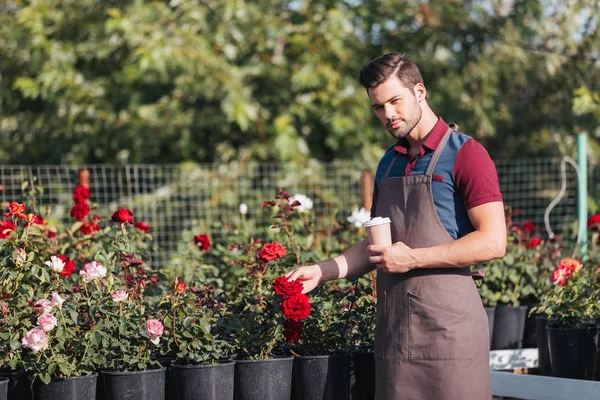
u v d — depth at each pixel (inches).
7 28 445.4
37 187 231.9
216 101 440.8
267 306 154.7
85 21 453.7
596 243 258.7
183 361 151.4
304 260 182.7
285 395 151.0
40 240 163.0
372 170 410.0
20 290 155.3
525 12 434.9
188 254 216.5
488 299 222.4
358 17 460.8
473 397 116.3
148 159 443.8
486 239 111.3
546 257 234.2
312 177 382.3
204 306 158.1
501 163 394.0
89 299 151.3
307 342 155.3
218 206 382.3
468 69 448.1
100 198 426.6
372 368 152.5
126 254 159.8
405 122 115.0
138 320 148.8
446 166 115.3
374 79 114.0
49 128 454.6
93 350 147.0
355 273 133.0
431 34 443.2
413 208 117.2
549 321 187.8
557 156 423.2
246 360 149.9
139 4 413.4
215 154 442.6
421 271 116.8
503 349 221.3
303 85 423.5
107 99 447.2
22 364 147.9
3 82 463.8
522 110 457.4
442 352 115.5
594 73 436.8
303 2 450.6
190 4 418.3
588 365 179.3
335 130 406.9
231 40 440.8
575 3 417.7
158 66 388.5
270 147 425.1
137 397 144.0
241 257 207.5
